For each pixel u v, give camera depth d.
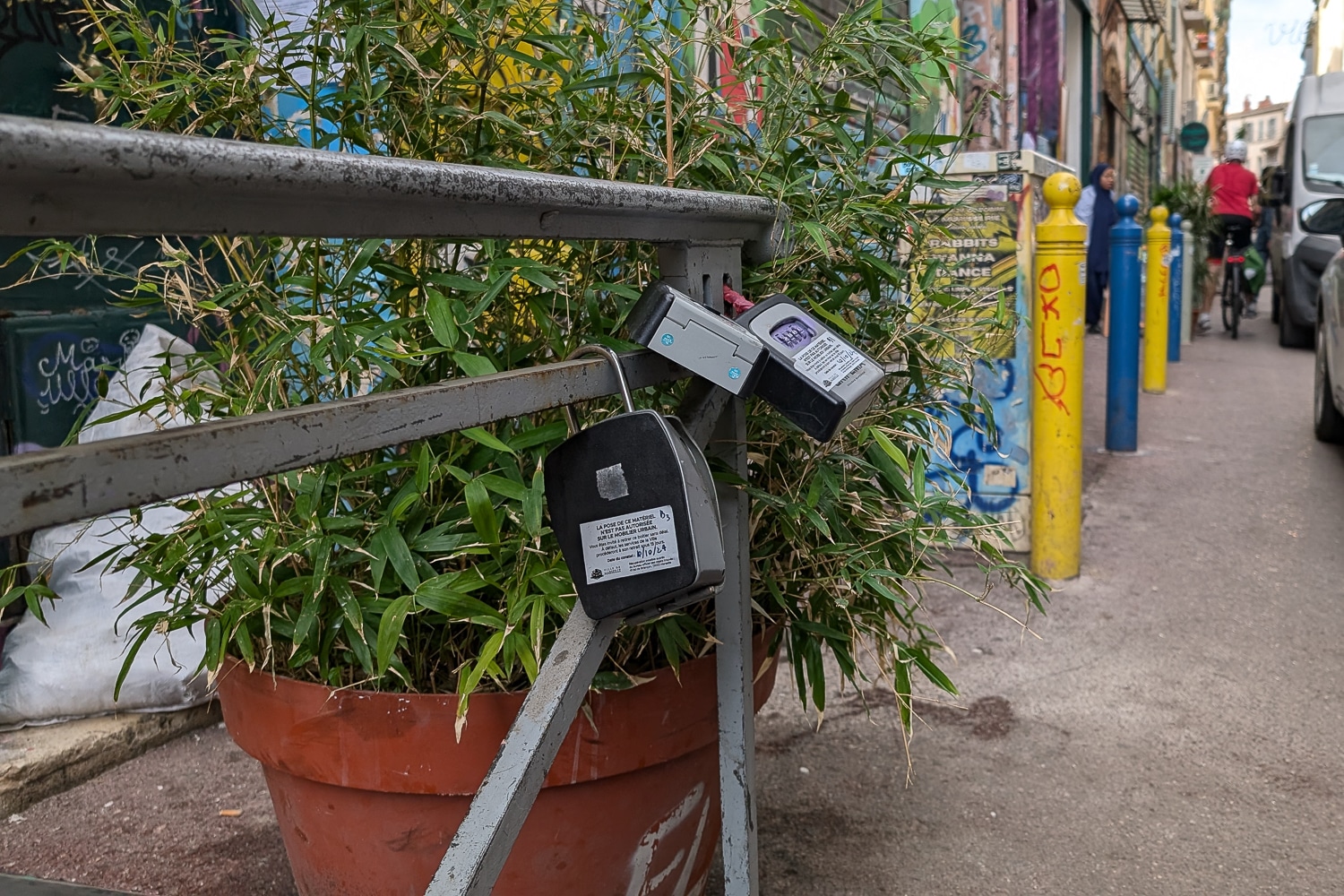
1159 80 27.30
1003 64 8.66
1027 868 2.24
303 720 1.42
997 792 2.56
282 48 1.49
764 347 1.21
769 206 1.46
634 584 1.13
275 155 0.79
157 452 0.75
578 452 1.15
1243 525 4.86
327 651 1.44
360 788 1.42
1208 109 46.94
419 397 0.96
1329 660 3.34
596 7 1.82
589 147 1.67
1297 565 4.28
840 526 1.65
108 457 0.73
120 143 0.69
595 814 1.49
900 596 1.58
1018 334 4.24
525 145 1.65
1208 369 10.04
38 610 1.57
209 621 1.51
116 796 2.54
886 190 1.81
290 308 1.51
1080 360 3.96
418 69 1.37
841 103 1.72
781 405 1.25
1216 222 13.00
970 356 1.98
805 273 1.71
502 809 1.04
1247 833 2.38
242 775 2.64
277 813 1.60
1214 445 6.59
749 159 1.73
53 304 2.95
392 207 0.91
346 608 1.36
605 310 1.66
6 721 2.61
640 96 1.72
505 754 1.08
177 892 2.17
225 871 2.25
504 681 1.46
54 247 1.66
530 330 1.70
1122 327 6.32
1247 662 3.33
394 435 0.93
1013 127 9.32
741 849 1.52
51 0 2.92
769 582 1.66
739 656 1.48
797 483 1.63
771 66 1.71
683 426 1.21
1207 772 2.65
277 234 0.83
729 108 1.78
